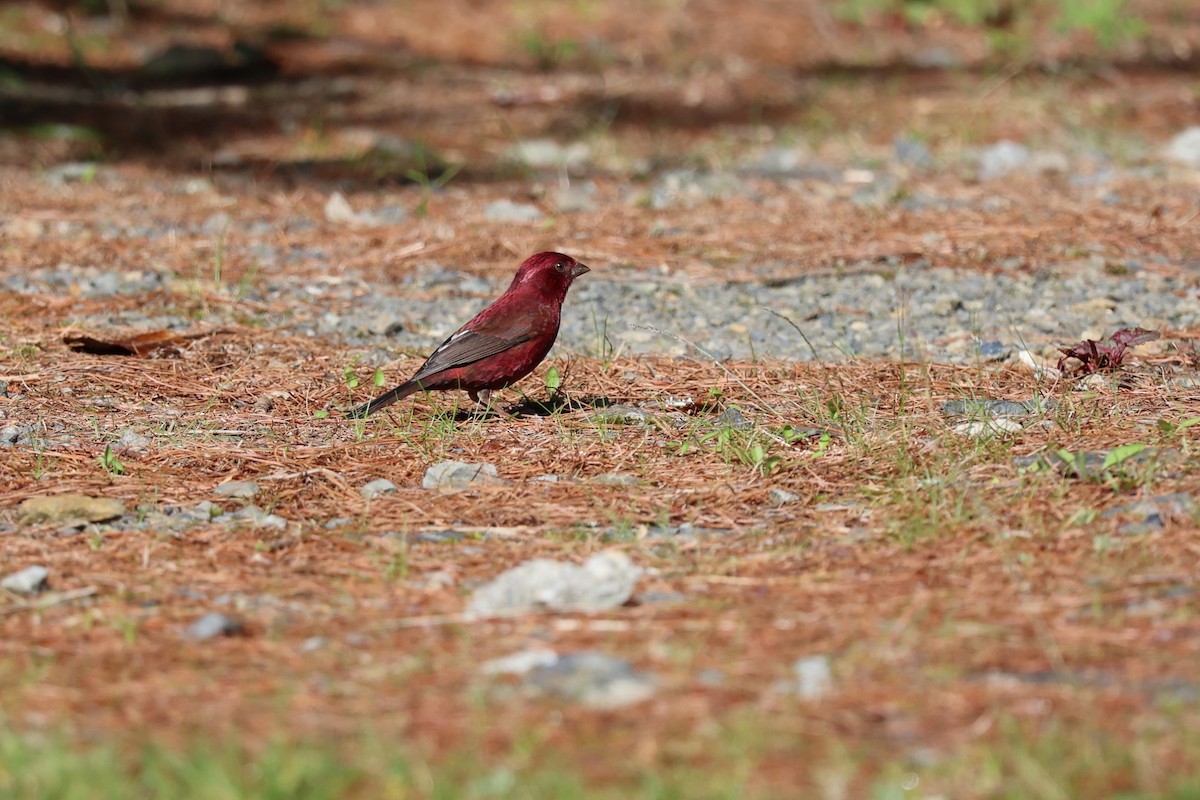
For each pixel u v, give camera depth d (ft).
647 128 76.18
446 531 29.53
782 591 25.80
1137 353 41.81
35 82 82.17
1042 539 27.53
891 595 25.32
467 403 39.24
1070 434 33.78
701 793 18.90
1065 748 19.71
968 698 21.34
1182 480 30.17
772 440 34.14
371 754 20.04
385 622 24.79
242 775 19.57
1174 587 24.97
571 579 25.36
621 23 97.71
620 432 35.99
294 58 88.84
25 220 57.77
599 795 18.97
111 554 28.30
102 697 22.17
